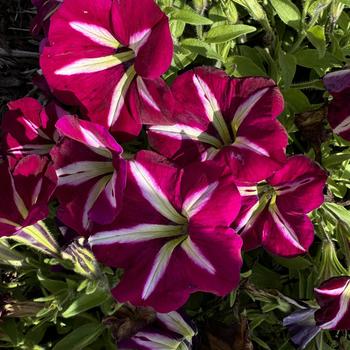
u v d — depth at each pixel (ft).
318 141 0.99
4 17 1.43
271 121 0.83
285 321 0.95
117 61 0.89
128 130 0.88
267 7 1.13
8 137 0.93
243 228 0.92
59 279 1.06
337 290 0.90
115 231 0.84
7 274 1.13
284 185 0.90
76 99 0.89
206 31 1.13
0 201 0.83
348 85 0.89
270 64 1.10
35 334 1.04
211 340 0.94
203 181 0.81
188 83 0.85
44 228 0.90
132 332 0.89
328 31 1.09
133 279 0.83
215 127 0.88
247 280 0.98
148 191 0.83
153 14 0.80
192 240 0.82
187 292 0.80
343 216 1.01
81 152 0.84
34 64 1.39
